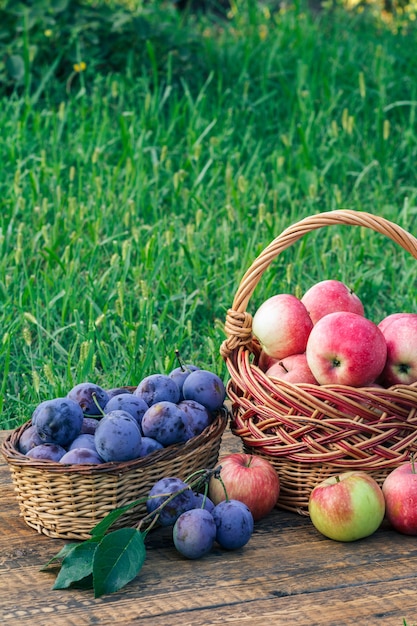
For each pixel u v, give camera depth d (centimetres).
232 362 230
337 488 197
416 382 208
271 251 221
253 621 168
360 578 184
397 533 206
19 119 534
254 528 209
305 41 619
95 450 199
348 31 682
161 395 215
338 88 588
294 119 545
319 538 203
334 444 207
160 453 198
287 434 211
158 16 636
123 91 559
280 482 217
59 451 200
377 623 168
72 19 586
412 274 401
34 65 573
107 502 195
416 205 494
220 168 474
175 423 202
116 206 445
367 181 517
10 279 381
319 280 396
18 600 176
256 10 709
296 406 208
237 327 225
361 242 432
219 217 464
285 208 480
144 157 502
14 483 203
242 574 186
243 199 455
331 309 232
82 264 400
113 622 168
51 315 357
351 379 207
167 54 596
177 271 387
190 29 656
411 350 213
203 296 379
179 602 175
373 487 199
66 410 201
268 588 180
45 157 475
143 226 415
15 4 580
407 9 791
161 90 567
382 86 554
